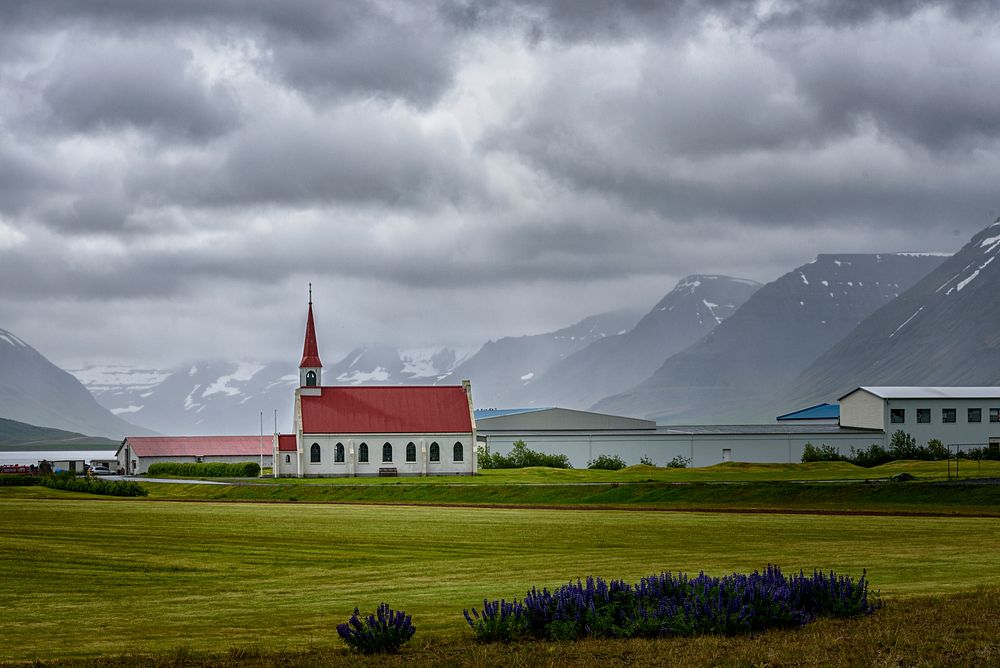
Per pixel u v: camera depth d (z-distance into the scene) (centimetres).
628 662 3719
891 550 7212
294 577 6606
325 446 19075
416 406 19600
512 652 3938
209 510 11069
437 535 8706
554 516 10294
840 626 4181
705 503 11512
